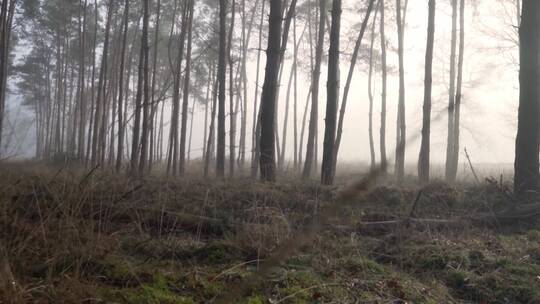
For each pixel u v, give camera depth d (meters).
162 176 11.02
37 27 28.02
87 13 27.88
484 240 6.68
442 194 8.38
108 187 7.25
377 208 7.69
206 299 4.55
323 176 10.34
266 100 10.55
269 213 6.80
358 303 4.69
